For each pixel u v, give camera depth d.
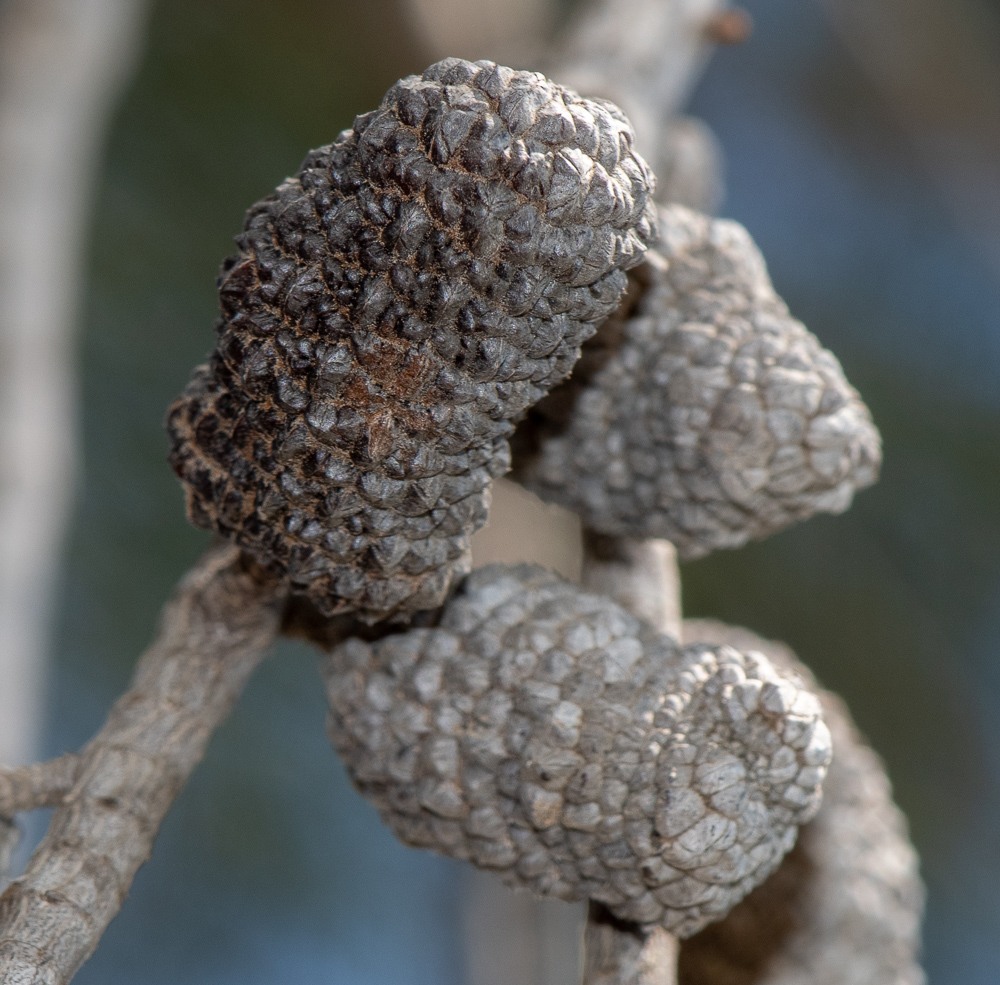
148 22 0.40
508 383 0.20
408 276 0.20
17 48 0.33
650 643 0.21
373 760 0.21
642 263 0.22
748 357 0.22
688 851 0.21
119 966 0.39
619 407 0.22
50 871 0.21
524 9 0.38
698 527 0.22
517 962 0.33
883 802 0.23
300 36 0.40
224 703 0.22
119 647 0.40
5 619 0.28
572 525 0.31
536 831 0.21
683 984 0.23
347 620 0.21
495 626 0.21
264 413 0.20
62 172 0.33
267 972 0.40
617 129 0.20
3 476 0.29
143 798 0.21
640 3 0.25
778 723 0.21
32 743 0.29
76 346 0.39
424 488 0.20
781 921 0.23
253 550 0.21
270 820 0.40
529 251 0.20
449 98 0.20
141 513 0.40
